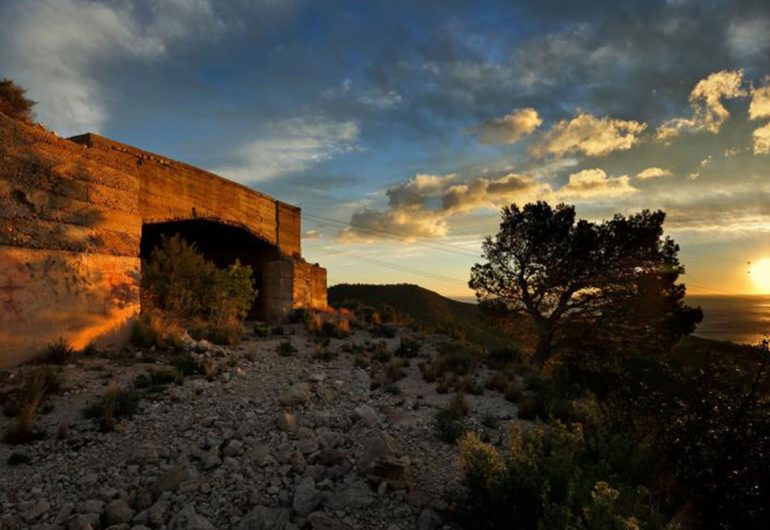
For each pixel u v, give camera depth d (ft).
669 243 78.18
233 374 31.63
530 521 13.39
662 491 16.69
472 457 15.66
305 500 15.80
